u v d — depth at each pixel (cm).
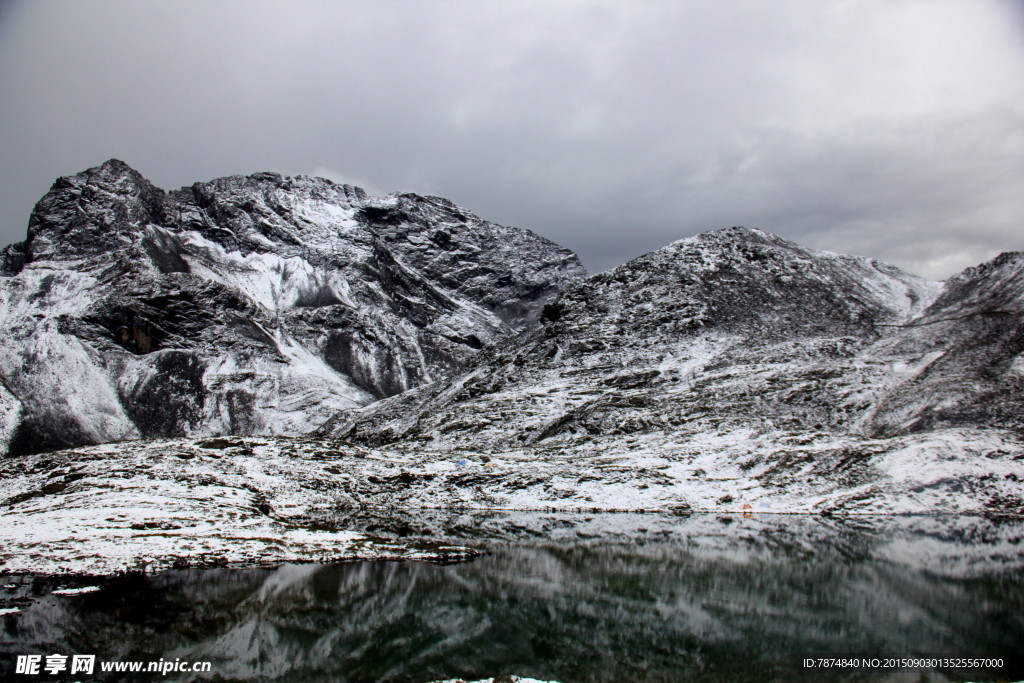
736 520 4500
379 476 5769
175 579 2717
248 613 2252
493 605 2370
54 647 1919
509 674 1730
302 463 5741
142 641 1977
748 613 2242
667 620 2178
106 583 2631
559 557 3247
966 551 3291
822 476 5350
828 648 1886
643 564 3056
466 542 3666
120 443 6000
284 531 3694
